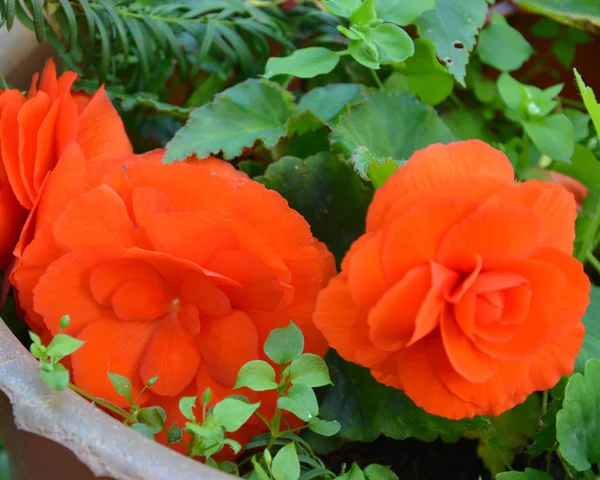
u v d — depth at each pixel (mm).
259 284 532
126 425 517
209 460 525
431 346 523
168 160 599
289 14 727
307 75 604
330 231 610
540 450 590
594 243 656
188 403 505
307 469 560
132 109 671
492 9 704
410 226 504
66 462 489
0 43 643
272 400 556
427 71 669
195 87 737
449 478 623
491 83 704
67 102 570
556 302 522
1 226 572
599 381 557
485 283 508
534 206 515
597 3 693
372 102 636
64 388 498
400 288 505
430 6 622
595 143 699
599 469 564
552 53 743
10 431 501
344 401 594
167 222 518
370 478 545
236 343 543
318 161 604
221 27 681
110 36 658
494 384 525
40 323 559
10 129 568
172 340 546
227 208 540
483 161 526
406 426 587
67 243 539
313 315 525
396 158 631
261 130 632
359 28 609
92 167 582
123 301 542
